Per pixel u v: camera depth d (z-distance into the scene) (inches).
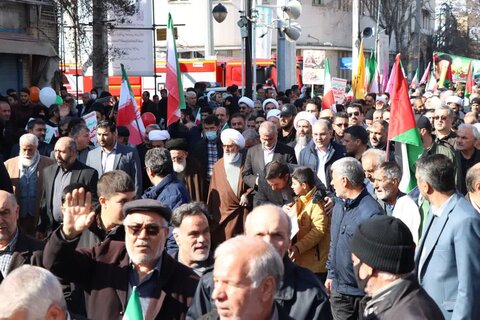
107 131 400.8
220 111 575.5
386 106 639.1
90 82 1141.7
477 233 217.8
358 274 167.8
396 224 165.0
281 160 346.9
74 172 344.5
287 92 971.9
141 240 193.2
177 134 523.5
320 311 186.2
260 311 149.5
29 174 377.4
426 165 226.8
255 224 189.6
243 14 846.5
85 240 237.5
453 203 223.5
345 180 268.8
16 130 538.3
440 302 220.1
